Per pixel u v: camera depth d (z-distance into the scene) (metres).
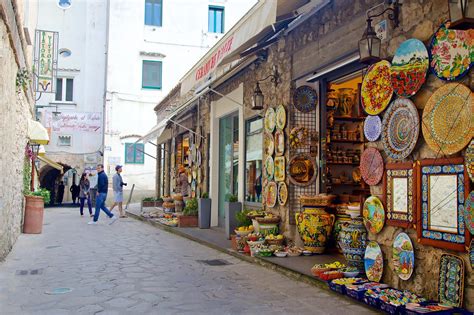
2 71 6.70
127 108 25.11
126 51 25.28
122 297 5.25
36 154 15.59
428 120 4.51
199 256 8.20
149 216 15.61
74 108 25.61
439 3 4.48
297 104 7.91
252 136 10.13
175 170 17.92
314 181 7.92
